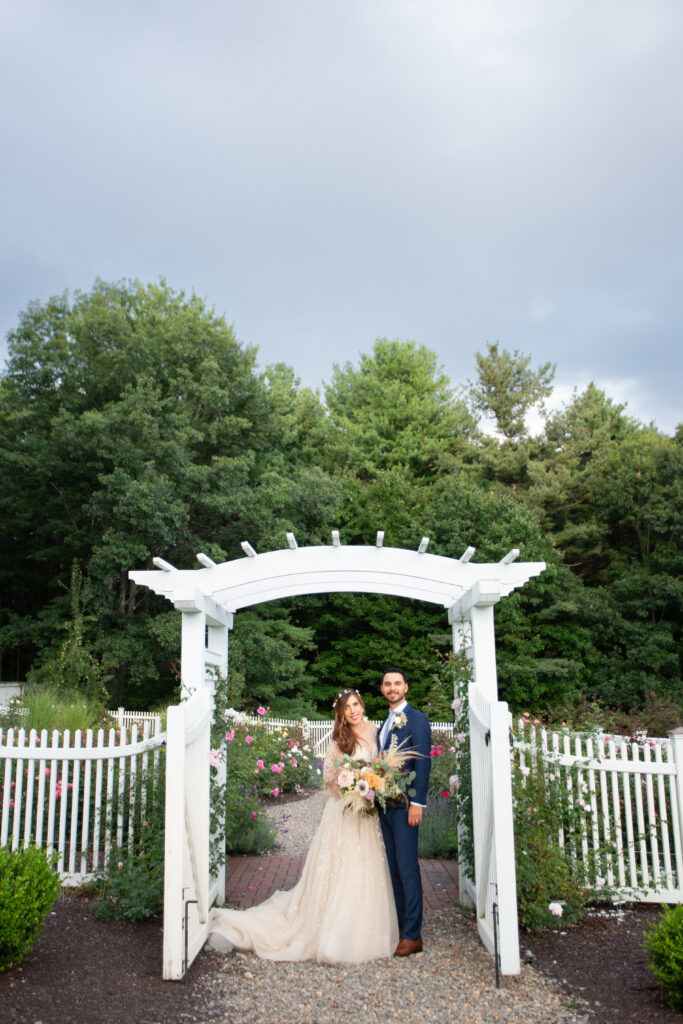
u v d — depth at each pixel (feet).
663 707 30.09
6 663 84.58
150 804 18.54
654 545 94.73
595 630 85.97
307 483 79.56
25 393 77.30
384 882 15.03
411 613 86.74
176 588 16.66
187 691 16.84
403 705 16.30
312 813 34.17
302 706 80.43
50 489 78.38
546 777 17.72
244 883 20.83
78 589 67.51
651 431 105.29
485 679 17.47
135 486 66.33
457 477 93.09
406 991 12.52
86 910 17.08
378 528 89.56
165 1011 11.42
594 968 13.57
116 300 82.43
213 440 76.23
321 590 19.17
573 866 17.25
